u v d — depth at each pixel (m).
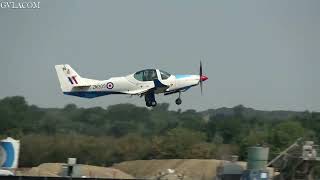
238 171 174.75
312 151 183.25
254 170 169.50
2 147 178.75
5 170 173.00
